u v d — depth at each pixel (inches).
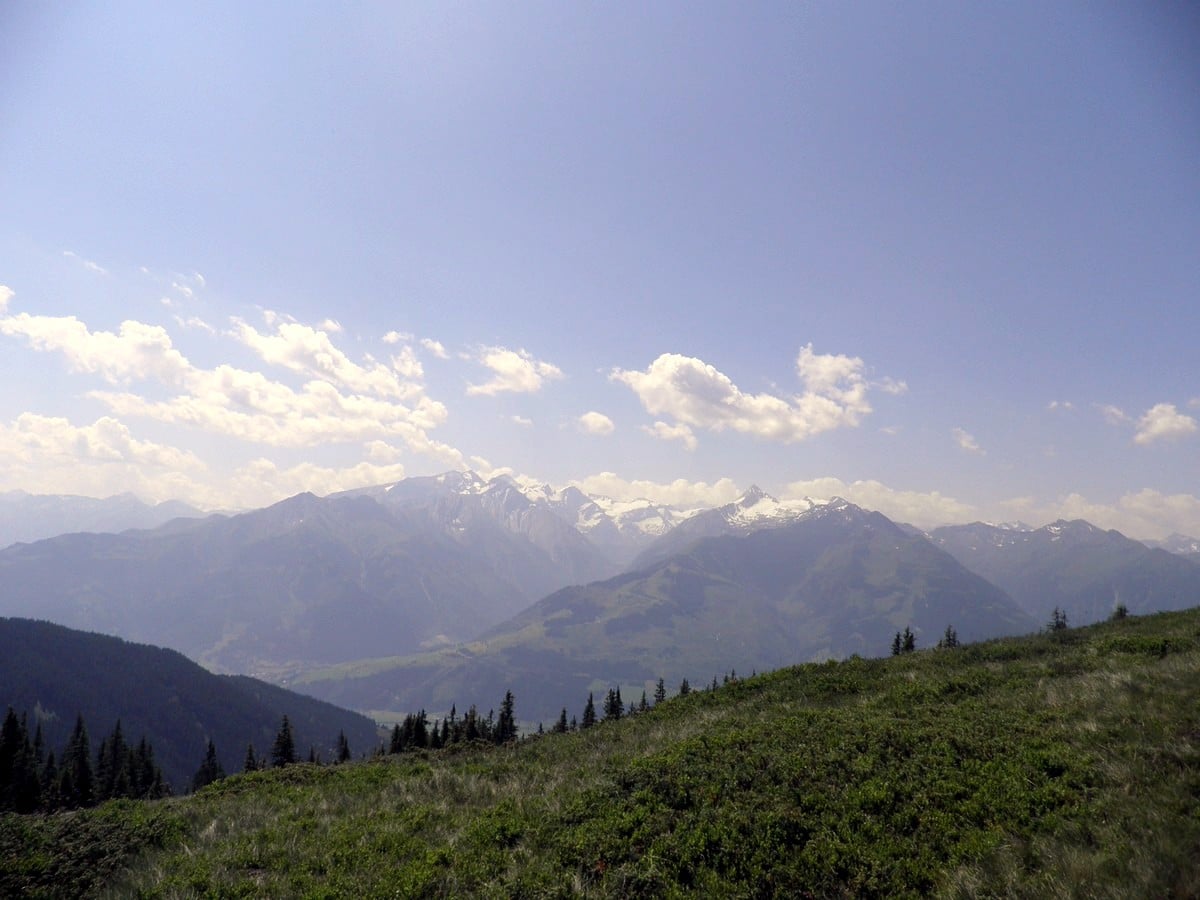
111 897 493.4
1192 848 382.6
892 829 474.6
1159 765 491.5
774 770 590.6
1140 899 349.1
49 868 542.3
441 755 1204.5
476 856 517.3
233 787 909.2
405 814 643.5
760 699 1091.3
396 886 472.1
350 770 992.9
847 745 625.0
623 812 554.9
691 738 778.8
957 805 486.9
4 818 634.2
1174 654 848.9
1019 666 949.2
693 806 547.2
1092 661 887.7
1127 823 423.8
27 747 2396.7
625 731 1049.5
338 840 577.0
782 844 471.2
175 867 542.6
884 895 412.2
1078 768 506.3
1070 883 375.2
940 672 1031.6
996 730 615.2
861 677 1096.2
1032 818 457.7
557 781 714.8
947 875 414.0
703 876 450.3
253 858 547.8
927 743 601.9
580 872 472.7
